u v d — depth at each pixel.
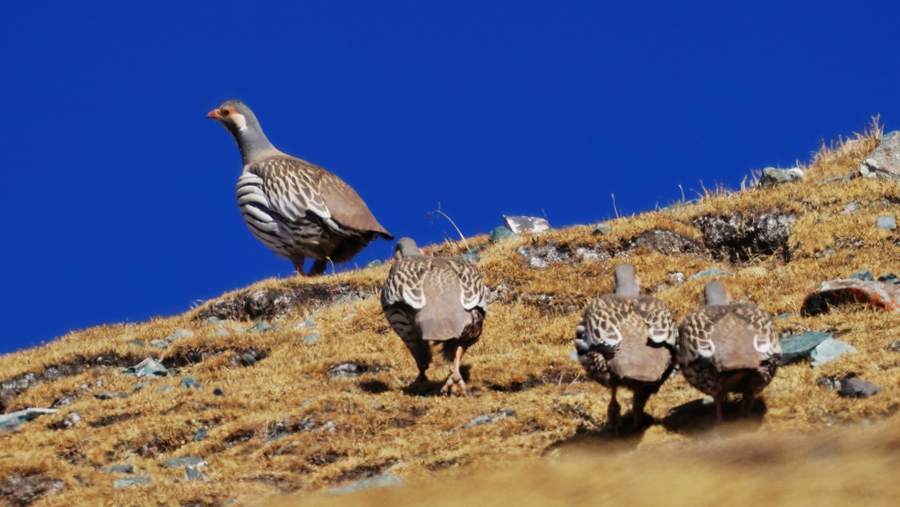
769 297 24.70
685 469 16.25
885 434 16.42
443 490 17.02
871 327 21.38
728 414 18.56
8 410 25.80
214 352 26.86
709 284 18.91
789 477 15.22
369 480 17.98
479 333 21.80
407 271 21.20
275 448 20.28
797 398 18.52
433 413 20.89
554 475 16.91
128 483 19.73
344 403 21.53
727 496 14.78
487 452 18.78
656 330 17.53
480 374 22.77
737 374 17.06
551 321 25.66
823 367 19.48
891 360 19.27
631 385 17.66
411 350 22.14
